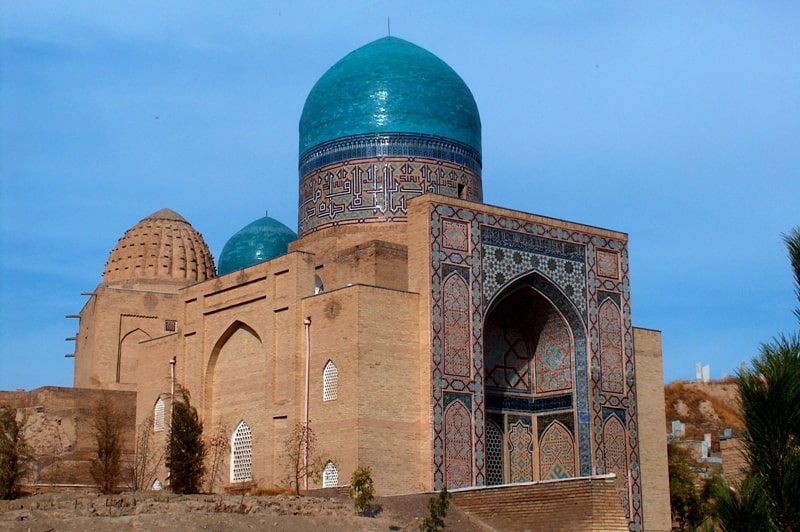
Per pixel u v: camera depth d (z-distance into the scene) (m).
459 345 24.59
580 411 26.47
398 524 19.78
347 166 28.47
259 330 26.55
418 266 24.78
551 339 27.53
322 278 27.39
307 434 24.30
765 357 6.91
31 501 19.12
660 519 27.73
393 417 23.72
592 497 18.86
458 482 23.88
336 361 24.19
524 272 26.05
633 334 28.08
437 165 28.42
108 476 24.08
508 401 27.11
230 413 27.27
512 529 20.05
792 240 6.89
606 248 27.84
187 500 19.66
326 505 20.34
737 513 6.81
